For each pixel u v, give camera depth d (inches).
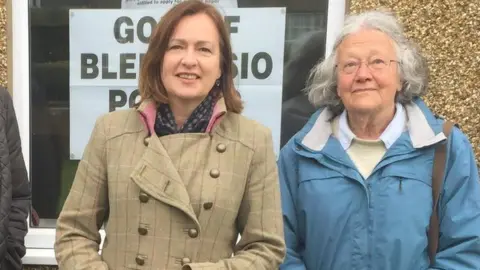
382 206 58.9
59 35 97.2
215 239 51.3
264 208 52.7
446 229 59.3
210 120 52.7
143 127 53.2
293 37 93.2
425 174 59.7
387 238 58.3
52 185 100.6
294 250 64.1
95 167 53.1
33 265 95.7
